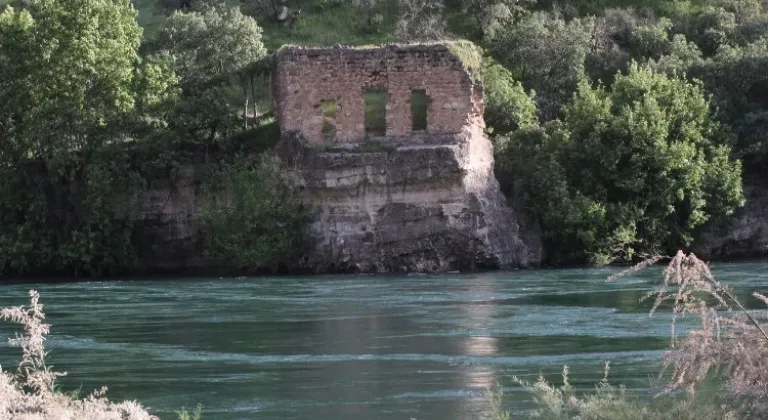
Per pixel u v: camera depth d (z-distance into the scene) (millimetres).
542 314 47719
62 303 56000
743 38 101312
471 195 76375
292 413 28375
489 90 87938
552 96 94625
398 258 75625
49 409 16422
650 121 80000
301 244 75875
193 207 78688
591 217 77000
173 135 78625
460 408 28469
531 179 79938
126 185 77625
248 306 53750
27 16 82188
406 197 75875
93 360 37219
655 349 37062
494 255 75875
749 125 84375
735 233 81125
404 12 103062
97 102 79562
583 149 80625
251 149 79750
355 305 53406
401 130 78000
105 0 81125
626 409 18422
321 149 76312
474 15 102688
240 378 33625
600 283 63000
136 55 81438
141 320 48344
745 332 16984
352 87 78188
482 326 44156
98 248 76812
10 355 37219
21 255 76125
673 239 79688
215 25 90750
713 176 79750
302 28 102625
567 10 106562
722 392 18016
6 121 79312
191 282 69062
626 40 102312
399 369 34688
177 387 32188
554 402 19984
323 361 36594
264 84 91000
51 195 78438
